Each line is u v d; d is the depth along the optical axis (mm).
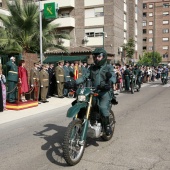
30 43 15008
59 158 4246
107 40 30578
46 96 11258
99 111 4391
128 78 14352
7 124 6738
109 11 30297
